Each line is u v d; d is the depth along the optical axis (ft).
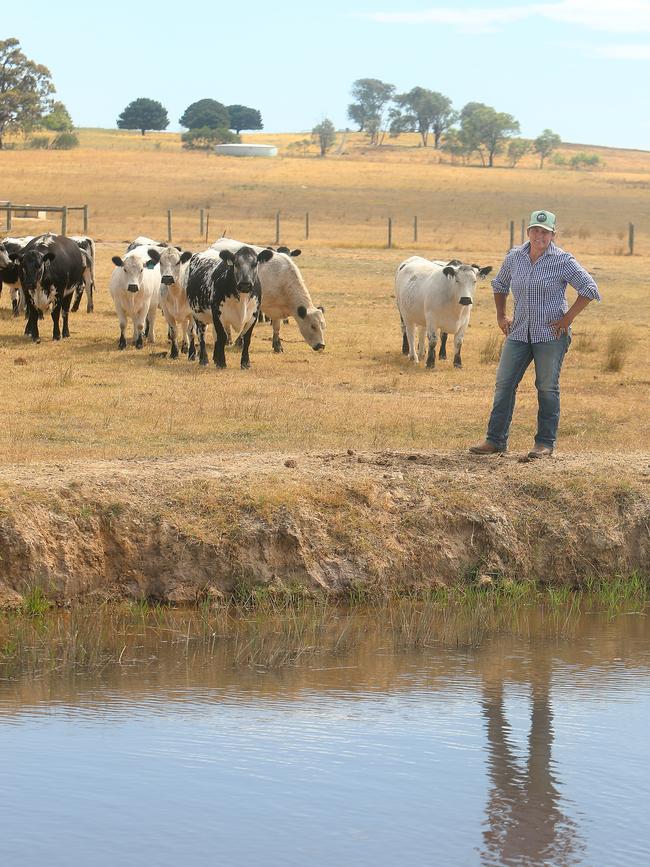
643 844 18.53
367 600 33.53
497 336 79.25
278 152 573.74
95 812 19.27
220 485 34.94
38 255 69.41
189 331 67.51
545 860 17.92
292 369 64.23
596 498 36.58
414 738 22.89
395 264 125.90
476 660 28.37
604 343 75.31
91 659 27.84
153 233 171.83
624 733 23.31
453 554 34.96
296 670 27.32
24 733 22.79
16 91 457.27
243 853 17.99
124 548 33.12
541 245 36.27
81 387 56.03
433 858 17.99
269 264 68.80
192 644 29.27
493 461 38.52
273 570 33.42
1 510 32.30
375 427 48.01
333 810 19.49
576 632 31.12
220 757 21.70
